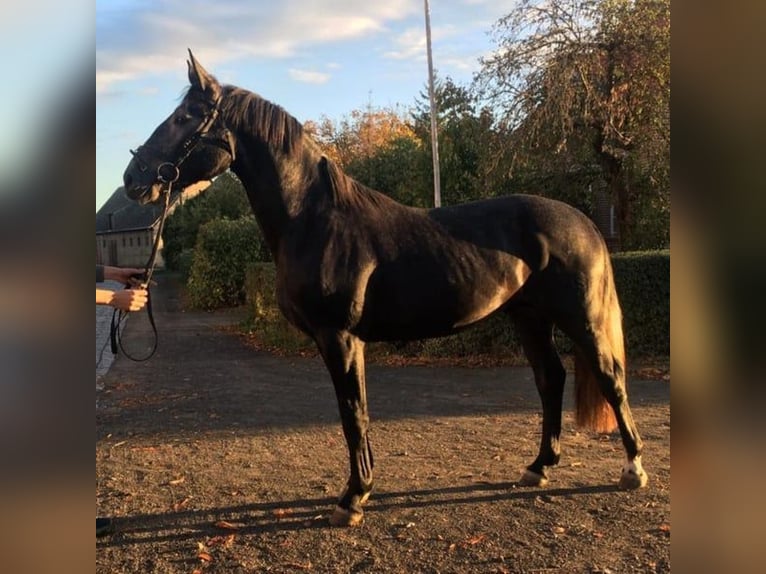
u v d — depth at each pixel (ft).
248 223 64.28
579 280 12.16
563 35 37.47
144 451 17.06
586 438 16.81
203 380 27.96
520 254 12.16
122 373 29.96
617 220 41.16
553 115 36.37
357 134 109.60
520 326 13.47
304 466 15.25
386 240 11.54
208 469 15.24
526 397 22.30
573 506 11.98
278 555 10.39
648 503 11.94
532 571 9.52
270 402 23.17
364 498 11.72
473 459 15.28
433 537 10.83
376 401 22.30
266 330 39.29
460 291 11.59
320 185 11.67
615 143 37.14
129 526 11.77
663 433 16.98
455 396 22.79
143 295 10.64
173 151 11.27
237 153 11.60
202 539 11.13
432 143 46.16
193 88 11.55
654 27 35.04
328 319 11.19
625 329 27.71
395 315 11.56
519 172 42.01
